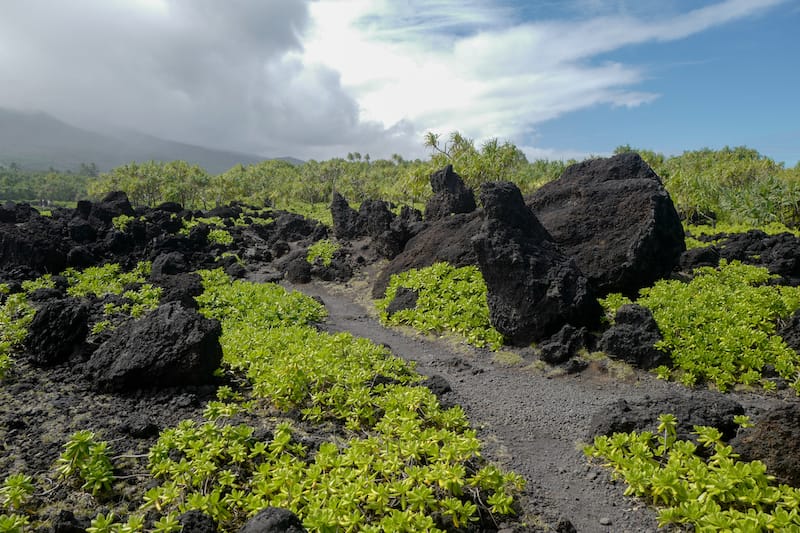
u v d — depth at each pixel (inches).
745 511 257.0
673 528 259.1
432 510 252.1
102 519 218.2
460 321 613.3
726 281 650.2
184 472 265.3
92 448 266.1
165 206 1430.9
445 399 422.9
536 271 553.9
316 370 400.2
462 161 1636.3
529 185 1707.7
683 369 452.8
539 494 293.0
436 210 1107.9
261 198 3570.4
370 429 352.2
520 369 504.4
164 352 382.9
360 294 873.5
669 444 304.0
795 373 433.1
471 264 764.0
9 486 239.0
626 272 636.1
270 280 966.4
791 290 580.7
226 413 329.7
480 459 326.0
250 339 518.6
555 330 539.2
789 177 2207.2
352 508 243.0
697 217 1658.5
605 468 316.5
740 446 291.9
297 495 248.7
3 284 629.9
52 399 353.7
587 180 804.6
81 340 430.0
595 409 406.0
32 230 837.2
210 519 229.9
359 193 3553.2
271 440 309.7
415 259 855.1
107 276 787.4
